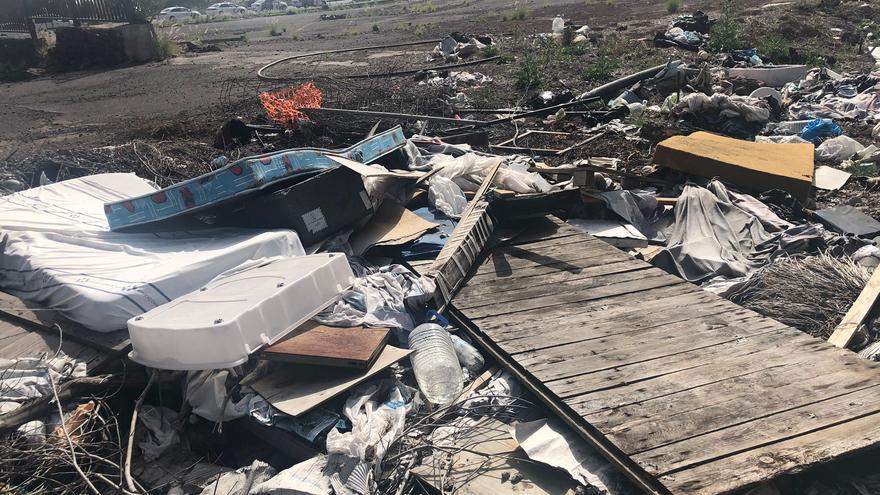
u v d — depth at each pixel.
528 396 4.44
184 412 4.42
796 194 7.54
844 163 9.18
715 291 5.84
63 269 5.10
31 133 12.51
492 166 7.31
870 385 4.04
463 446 4.08
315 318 4.77
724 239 6.69
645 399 4.01
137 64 21.83
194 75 18.80
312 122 10.30
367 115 10.16
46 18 23.03
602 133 10.52
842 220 7.08
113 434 4.36
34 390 4.23
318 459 3.88
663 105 11.77
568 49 18.00
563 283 5.58
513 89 14.15
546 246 6.28
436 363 4.60
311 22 36.78
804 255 6.41
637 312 5.09
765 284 5.86
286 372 4.46
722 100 10.47
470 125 10.65
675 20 20.86
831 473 3.65
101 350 4.59
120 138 11.35
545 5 31.56
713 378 4.19
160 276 4.87
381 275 5.43
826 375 4.18
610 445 3.66
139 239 5.68
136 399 4.62
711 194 7.18
